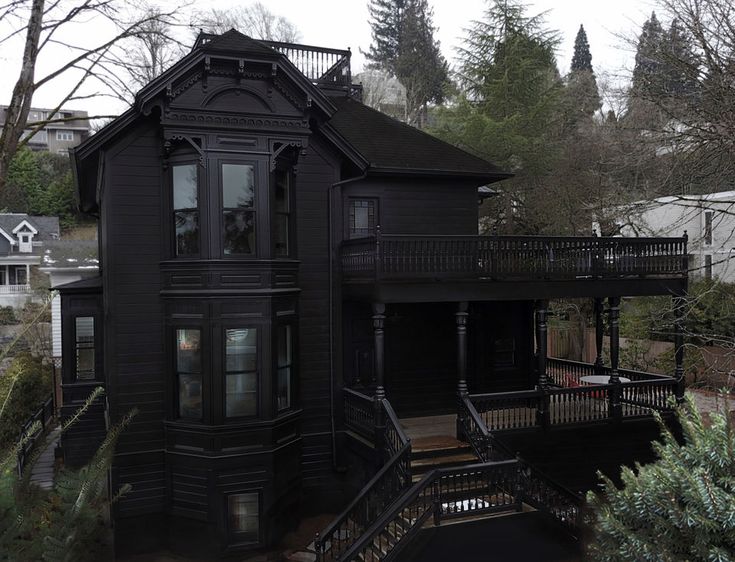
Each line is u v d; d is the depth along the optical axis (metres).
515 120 27.53
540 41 29.89
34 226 49.38
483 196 18.14
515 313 16.41
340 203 13.79
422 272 12.23
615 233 24.20
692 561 4.91
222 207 11.77
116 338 12.00
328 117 12.80
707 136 13.09
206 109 11.58
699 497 4.84
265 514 11.93
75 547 4.53
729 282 21.42
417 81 48.44
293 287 12.98
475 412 12.05
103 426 15.05
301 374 13.36
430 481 9.55
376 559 9.58
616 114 25.69
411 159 15.17
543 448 13.03
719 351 19.20
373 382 14.98
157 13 14.59
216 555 11.62
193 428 11.80
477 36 30.75
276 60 11.80
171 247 12.13
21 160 55.44
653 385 14.09
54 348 28.55
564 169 27.45
